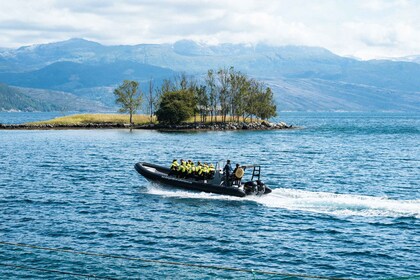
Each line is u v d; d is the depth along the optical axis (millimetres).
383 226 36125
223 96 180750
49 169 66938
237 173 45531
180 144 112438
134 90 183000
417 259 29547
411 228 35625
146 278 25375
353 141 126188
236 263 28547
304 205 42000
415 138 139125
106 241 32438
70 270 26406
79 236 33500
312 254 30234
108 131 163750
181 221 37594
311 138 136625
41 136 137875
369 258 29672
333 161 79812
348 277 26719
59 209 41594
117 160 78875
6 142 115688
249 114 190750
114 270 26531
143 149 99125
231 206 41969
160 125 176375
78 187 52312
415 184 56906
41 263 27438
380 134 159500
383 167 72312
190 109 174625
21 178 58594
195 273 26531
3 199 45531
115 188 51594
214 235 33969
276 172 66188
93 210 41219
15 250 29719
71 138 130500
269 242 32500
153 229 35375
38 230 34875
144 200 44969
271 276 26422
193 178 47500
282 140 127750
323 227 35875
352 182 57938
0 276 25391
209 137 137500
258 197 44625
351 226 36125
